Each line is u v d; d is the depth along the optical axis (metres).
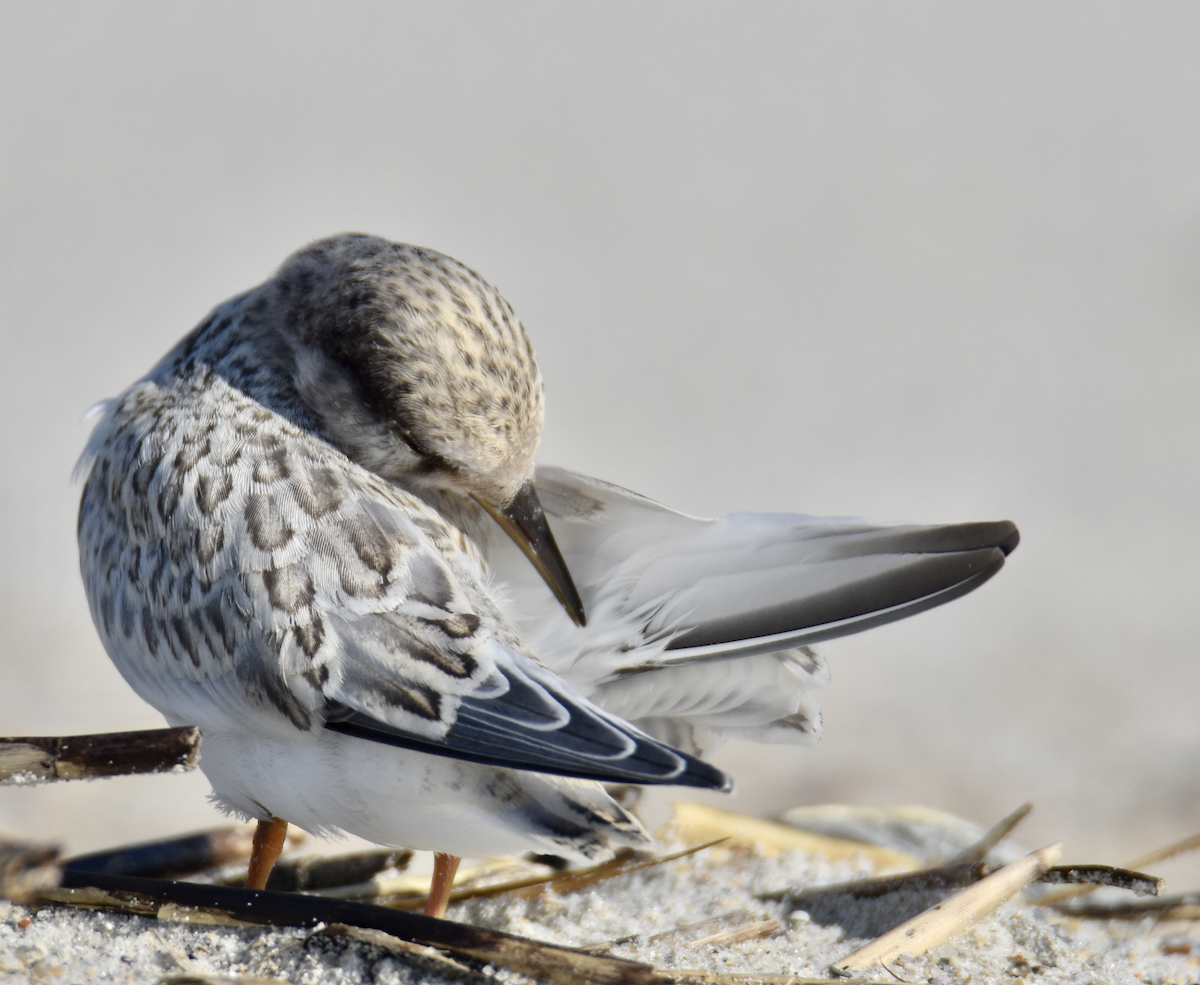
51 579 16.28
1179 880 10.44
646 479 22.16
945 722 13.84
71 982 5.02
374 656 5.62
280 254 34.81
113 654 6.48
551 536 6.71
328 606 5.71
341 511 5.94
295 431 6.42
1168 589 17.97
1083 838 11.20
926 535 6.48
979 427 25.27
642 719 7.09
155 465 6.27
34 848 5.62
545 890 7.07
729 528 6.78
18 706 11.80
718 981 5.23
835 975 5.81
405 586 5.75
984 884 6.34
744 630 6.66
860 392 27.53
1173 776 12.48
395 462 6.51
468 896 6.96
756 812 11.77
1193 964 6.41
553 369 28.95
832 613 6.52
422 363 6.37
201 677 5.99
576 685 6.87
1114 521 20.58
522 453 6.57
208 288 32.00
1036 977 6.00
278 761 5.90
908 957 5.99
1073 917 6.95
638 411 26.17
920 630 16.73
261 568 5.81
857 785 12.38
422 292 6.46
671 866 7.60
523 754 5.34
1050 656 15.77
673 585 6.80
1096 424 25.33
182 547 6.02
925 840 8.50
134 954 5.26
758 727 7.08
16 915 5.45
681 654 6.78
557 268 37.00
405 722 5.53
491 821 5.64
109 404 7.57
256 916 5.45
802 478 22.42
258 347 6.77
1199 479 22.31
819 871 7.58
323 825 6.00
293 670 5.68
